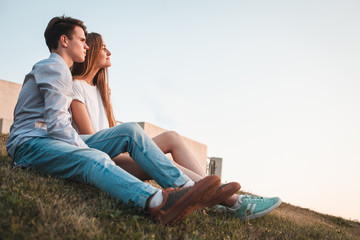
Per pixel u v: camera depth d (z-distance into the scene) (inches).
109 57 123.7
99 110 119.4
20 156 94.3
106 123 119.7
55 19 102.8
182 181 83.6
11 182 81.4
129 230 68.3
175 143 109.3
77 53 104.0
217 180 71.9
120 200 78.7
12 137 93.8
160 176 84.6
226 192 87.7
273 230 104.7
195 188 71.6
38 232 58.1
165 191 74.4
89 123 106.0
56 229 62.0
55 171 90.0
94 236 61.4
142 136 88.9
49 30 102.8
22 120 93.4
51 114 87.2
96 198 84.1
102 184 78.5
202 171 108.0
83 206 75.4
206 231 82.7
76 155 83.4
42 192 78.5
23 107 93.1
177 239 72.1
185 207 72.0
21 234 55.8
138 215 76.8
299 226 128.2
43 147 88.2
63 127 87.6
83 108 106.5
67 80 91.6
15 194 71.4
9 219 60.0
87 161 81.3
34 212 66.6
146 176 105.8
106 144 93.2
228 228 91.2
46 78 89.7
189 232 76.1
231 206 106.0
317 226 147.3
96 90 121.2
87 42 118.1
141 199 74.9
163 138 109.1
